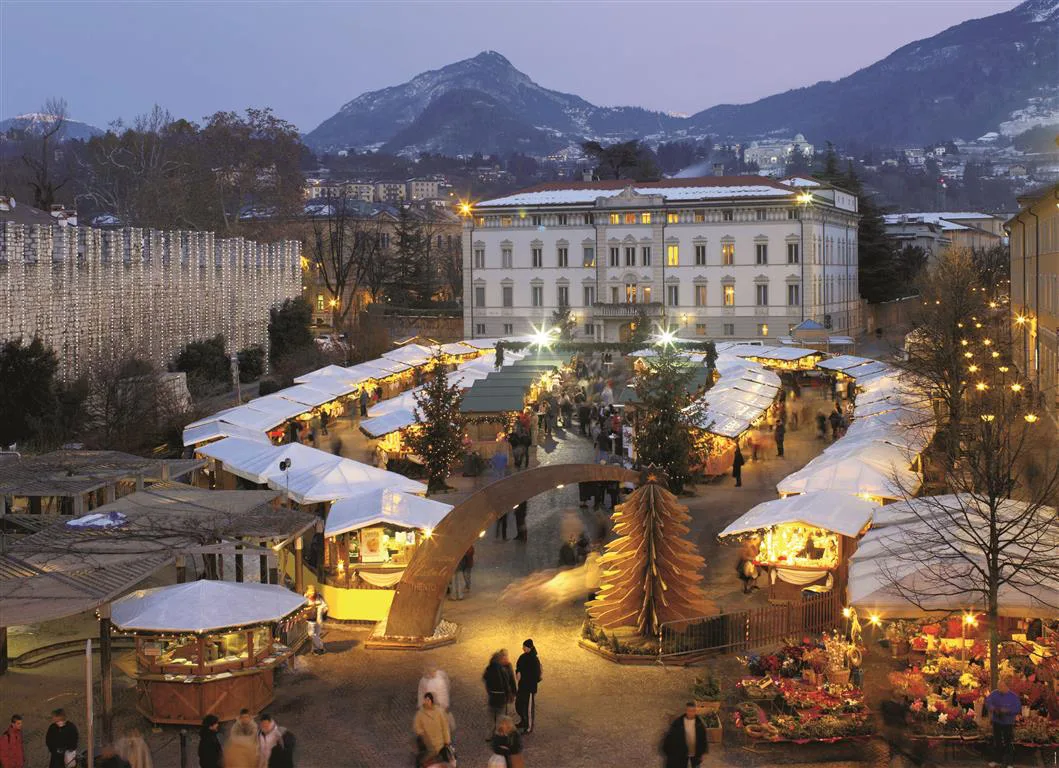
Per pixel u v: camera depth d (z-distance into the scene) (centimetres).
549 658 2953
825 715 2422
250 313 10425
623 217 13338
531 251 13650
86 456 4109
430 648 3038
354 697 2678
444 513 3512
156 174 14238
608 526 4341
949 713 2384
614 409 6888
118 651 2994
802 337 11850
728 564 3850
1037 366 6297
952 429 4338
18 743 2167
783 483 3912
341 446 6128
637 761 2286
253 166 14912
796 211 12862
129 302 7869
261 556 3172
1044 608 2384
